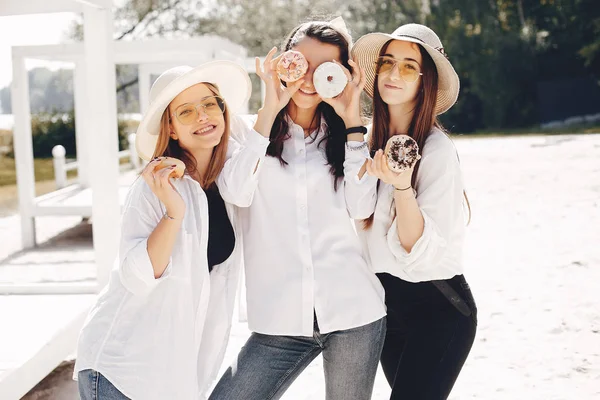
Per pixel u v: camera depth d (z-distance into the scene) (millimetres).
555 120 30969
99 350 2148
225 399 2451
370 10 36094
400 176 2219
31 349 4020
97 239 5125
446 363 2504
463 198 2648
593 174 12977
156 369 2135
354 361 2430
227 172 2363
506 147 20391
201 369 2398
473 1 31578
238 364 2486
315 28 2453
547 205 10211
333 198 2432
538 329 5059
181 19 27562
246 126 2719
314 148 2486
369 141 2762
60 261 8578
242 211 2500
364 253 2691
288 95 2373
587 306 5488
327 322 2377
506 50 30453
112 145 5008
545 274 6520
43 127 24484
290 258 2395
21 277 7574
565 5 30234
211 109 2340
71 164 12570
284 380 2490
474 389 4098
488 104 31391
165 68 13102
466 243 8039
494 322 5258
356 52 2699
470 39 31031
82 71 11211
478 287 6215
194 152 2424
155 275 2086
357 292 2418
